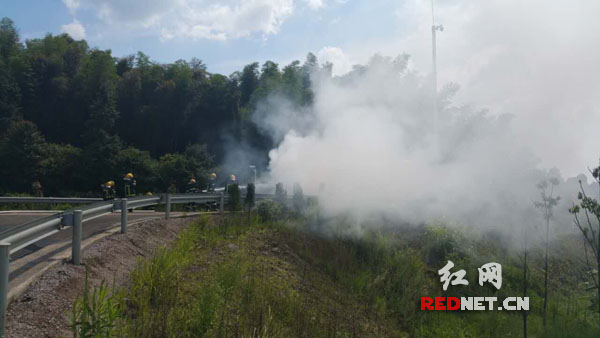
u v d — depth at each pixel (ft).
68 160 144.05
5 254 13.53
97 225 35.01
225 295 20.61
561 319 29.60
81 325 13.96
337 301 27.86
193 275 23.85
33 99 195.52
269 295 22.79
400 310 29.63
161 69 225.76
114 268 22.77
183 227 37.63
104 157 144.66
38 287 17.62
